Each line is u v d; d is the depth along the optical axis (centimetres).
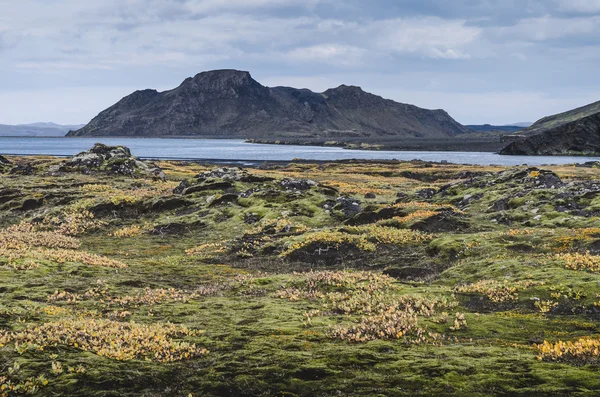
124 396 1112
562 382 1123
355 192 7581
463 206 5581
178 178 9550
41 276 2544
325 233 3878
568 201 4609
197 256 3825
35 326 1595
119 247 4344
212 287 2572
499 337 1584
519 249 3127
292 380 1190
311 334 1591
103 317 1861
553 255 2866
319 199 5578
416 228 4181
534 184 5703
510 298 2105
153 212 5656
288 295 2312
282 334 1609
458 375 1181
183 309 2019
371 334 1595
